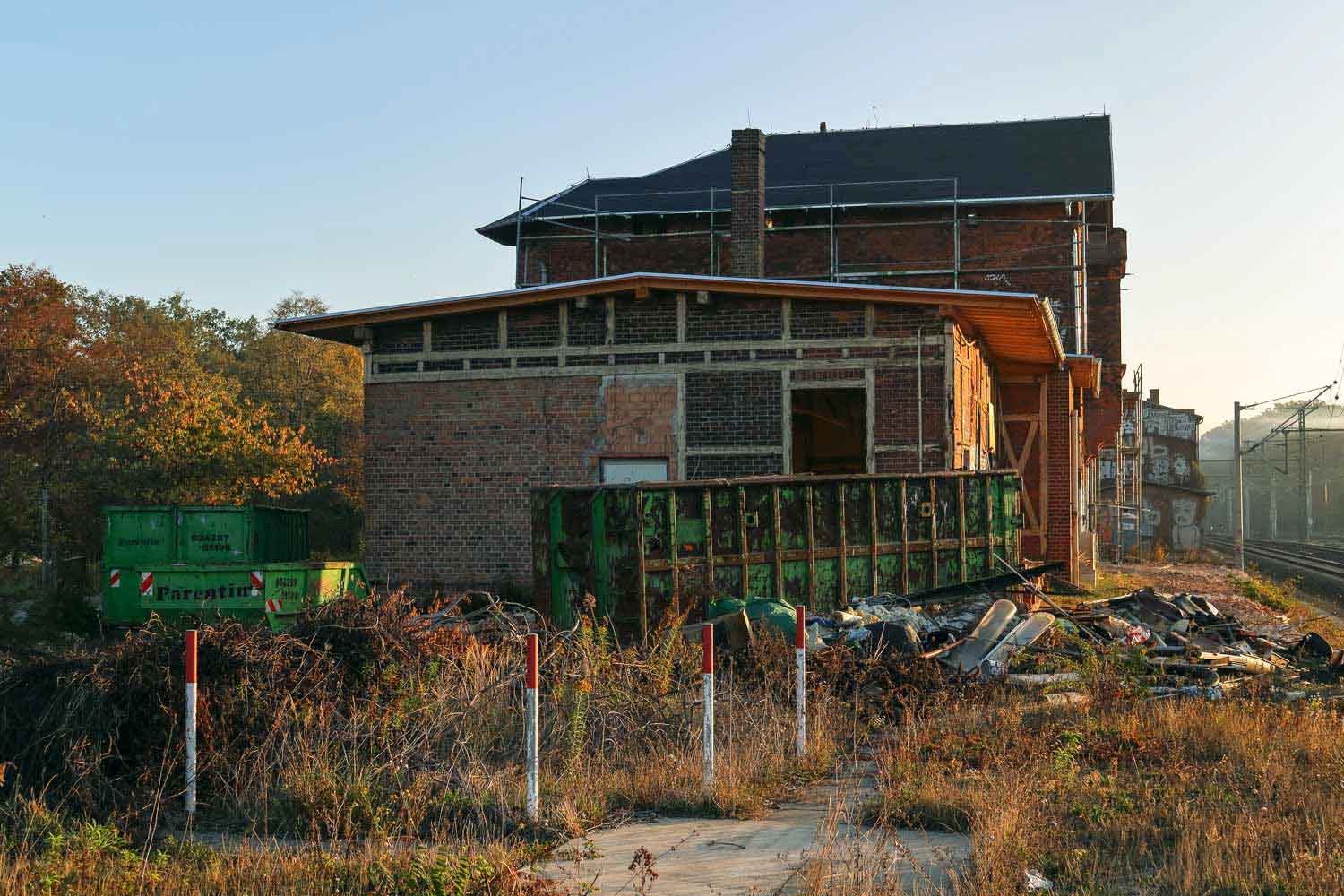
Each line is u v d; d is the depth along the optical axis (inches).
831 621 519.5
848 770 369.7
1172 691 470.6
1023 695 460.8
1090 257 1455.5
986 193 1294.3
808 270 1322.6
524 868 265.1
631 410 761.0
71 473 1088.8
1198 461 2878.9
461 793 318.7
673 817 315.6
